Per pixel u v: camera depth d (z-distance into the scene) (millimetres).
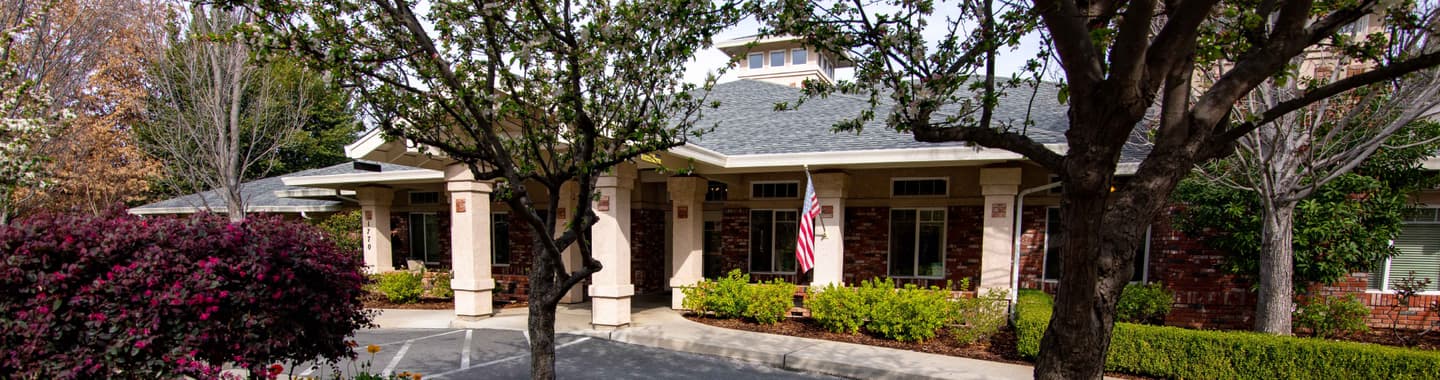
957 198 10516
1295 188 6500
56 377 3133
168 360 3383
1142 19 2740
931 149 8641
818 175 9859
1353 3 3354
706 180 11141
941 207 10680
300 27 3459
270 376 3822
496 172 3818
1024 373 6828
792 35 4367
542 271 4176
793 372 7277
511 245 13977
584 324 9688
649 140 3975
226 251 3756
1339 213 7332
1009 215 8812
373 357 7488
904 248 11047
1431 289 8539
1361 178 7113
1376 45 4254
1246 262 8047
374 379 4902
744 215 12156
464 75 3717
